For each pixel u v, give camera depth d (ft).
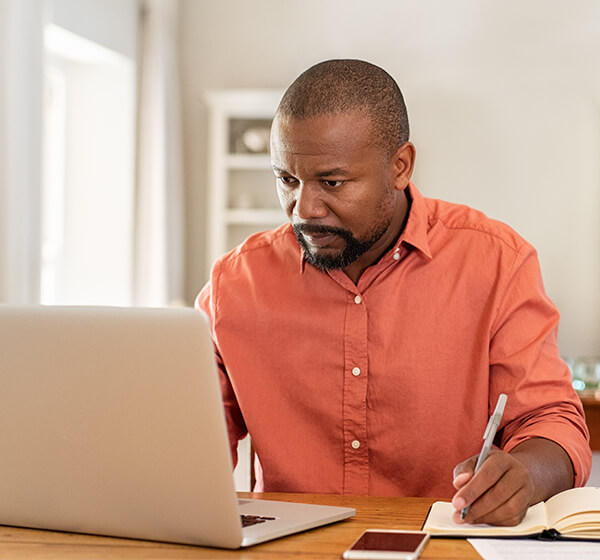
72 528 3.80
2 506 3.91
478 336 4.96
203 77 16.89
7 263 9.80
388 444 4.97
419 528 3.83
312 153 4.25
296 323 5.07
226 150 16.03
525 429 4.58
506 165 16.34
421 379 4.93
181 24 16.90
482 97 16.38
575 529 3.60
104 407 3.59
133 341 3.49
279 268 5.21
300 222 4.40
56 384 3.66
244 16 16.81
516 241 5.04
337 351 5.01
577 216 16.21
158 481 3.54
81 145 14.69
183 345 3.41
